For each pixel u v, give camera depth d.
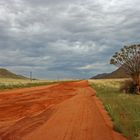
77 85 72.25
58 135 12.95
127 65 37.84
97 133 13.49
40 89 51.00
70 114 19.52
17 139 12.15
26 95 36.06
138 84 37.28
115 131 14.09
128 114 17.97
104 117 18.17
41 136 12.72
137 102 24.77
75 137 12.62
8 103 26.42
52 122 16.39
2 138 12.29
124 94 34.25
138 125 14.36
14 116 18.80
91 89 53.31
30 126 15.16
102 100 28.16
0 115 19.14
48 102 27.92
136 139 12.27
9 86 56.19
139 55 37.62
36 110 21.88
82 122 16.31
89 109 22.14
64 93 41.34
